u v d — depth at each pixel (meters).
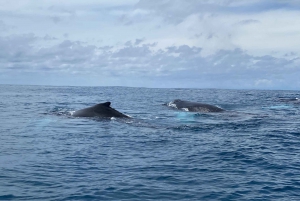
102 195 9.47
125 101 46.84
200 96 66.81
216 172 11.97
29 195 9.34
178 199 9.34
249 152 15.26
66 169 11.82
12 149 14.60
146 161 13.25
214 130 21.38
